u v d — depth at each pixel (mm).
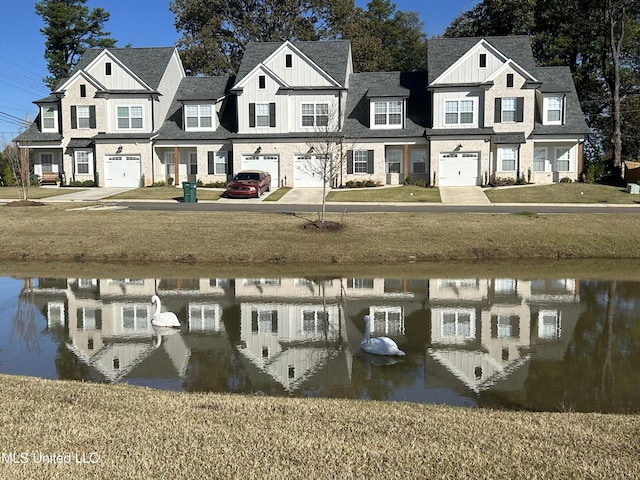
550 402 8750
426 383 9602
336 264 22109
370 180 41281
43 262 22562
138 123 44062
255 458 5543
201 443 5883
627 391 9242
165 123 45156
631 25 48469
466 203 33219
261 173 38469
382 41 72500
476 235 24578
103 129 44094
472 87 40719
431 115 42000
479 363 10781
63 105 44406
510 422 6719
